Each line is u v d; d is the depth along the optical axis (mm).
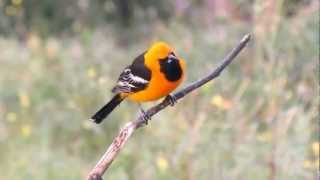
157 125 12281
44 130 14672
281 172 10844
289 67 13828
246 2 19062
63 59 18062
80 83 16109
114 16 27953
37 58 18375
